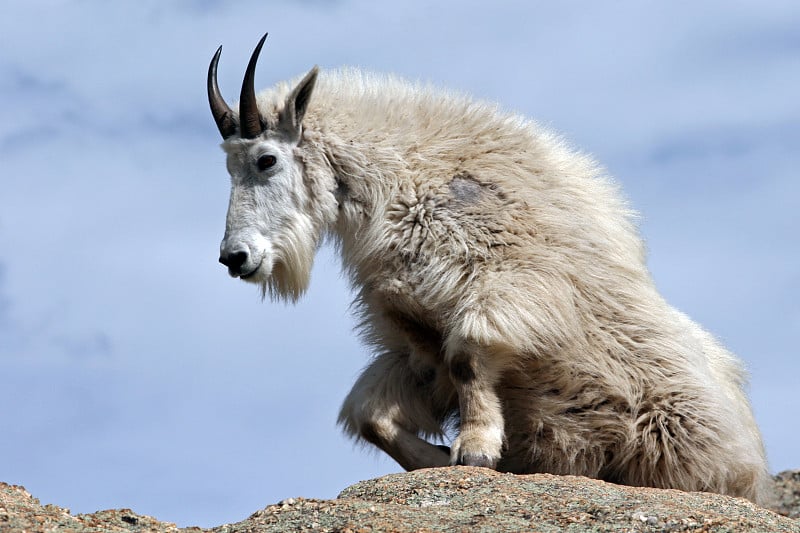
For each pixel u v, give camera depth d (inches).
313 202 1219.2
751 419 1247.5
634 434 1122.7
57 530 783.1
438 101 1218.6
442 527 794.8
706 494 921.5
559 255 1125.7
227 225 1235.9
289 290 1261.1
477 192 1149.7
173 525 840.3
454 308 1125.1
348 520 806.5
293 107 1218.6
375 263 1172.5
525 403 1142.3
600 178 1214.3
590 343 1130.0
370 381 1214.9
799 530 823.1
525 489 904.9
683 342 1144.8
